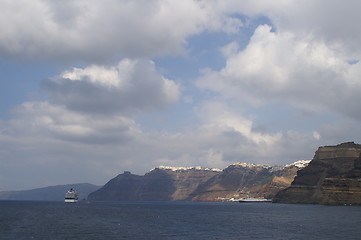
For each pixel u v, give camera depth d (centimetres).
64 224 14188
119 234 10881
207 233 11300
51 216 19462
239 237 10369
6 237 10075
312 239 9981
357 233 11344
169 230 12156
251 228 12975
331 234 11088
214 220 17212
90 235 10600
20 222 15062
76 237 10150
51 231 11562
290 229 12631
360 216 19512
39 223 14612
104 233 11100
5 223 14475
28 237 10094
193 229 12556
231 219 18025
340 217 18812
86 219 17200
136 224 14475
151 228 12812
